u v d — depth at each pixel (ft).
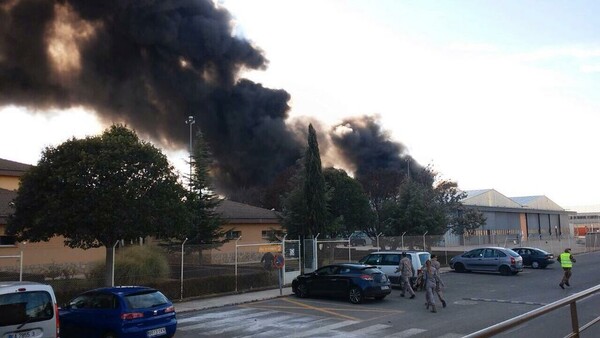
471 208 166.61
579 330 16.51
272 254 80.59
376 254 79.87
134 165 55.98
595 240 188.75
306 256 87.35
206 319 51.88
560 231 298.56
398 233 127.34
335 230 101.60
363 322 48.29
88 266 61.98
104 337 37.19
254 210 134.62
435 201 139.64
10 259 80.89
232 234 121.80
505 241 148.66
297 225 97.86
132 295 38.17
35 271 58.75
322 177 97.81
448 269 108.47
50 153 55.31
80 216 52.70
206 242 95.96
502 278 89.71
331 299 66.18
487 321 47.16
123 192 53.83
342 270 64.75
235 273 73.31
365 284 61.62
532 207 267.80
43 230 54.03
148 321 37.88
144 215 55.06
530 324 19.35
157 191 56.90
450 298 64.08
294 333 43.50
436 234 128.47
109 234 55.52
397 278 76.23
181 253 67.56
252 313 55.47
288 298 68.13
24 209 54.90
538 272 100.27
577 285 75.31
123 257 63.98
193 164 98.89
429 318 49.65
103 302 37.96
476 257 100.22
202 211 96.78
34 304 30.96
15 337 29.73
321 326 46.57
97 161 53.57
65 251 90.12
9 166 107.45
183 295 65.41
